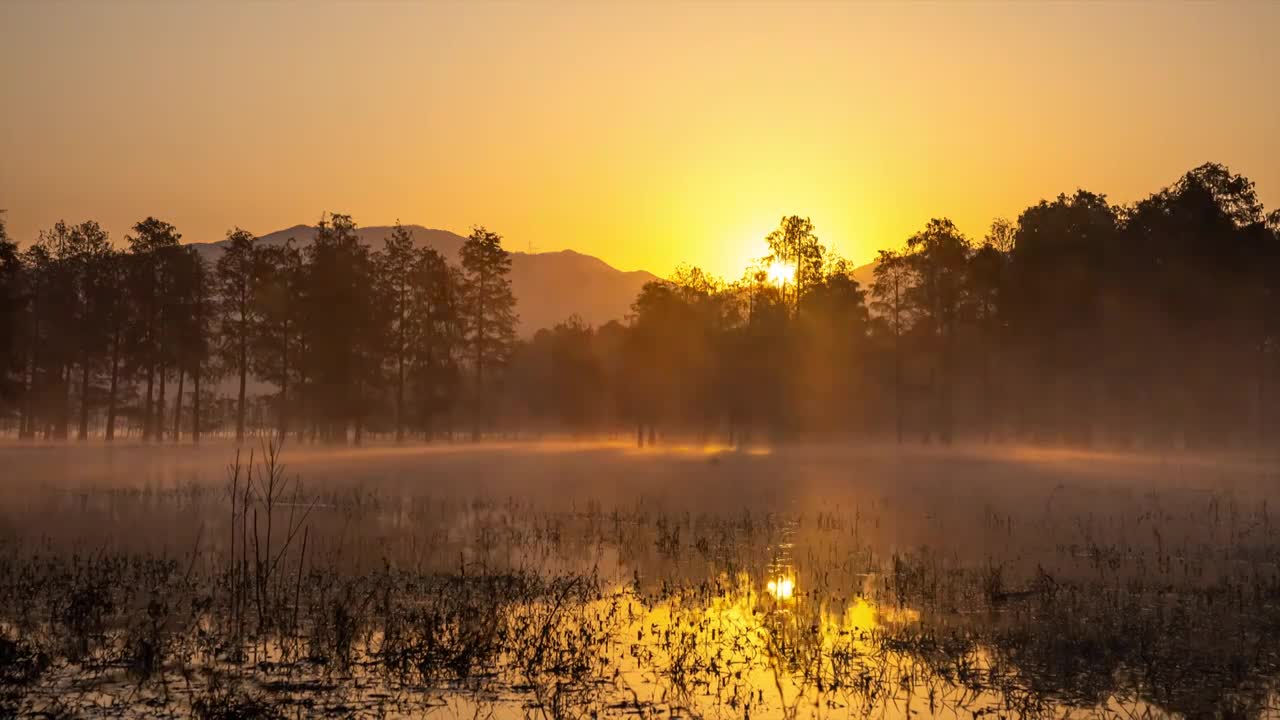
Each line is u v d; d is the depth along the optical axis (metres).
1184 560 20.20
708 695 10.88
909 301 80.38
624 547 21.94
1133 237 66.50
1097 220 69.88
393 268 82.94
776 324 79.50
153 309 77.06
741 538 23.59
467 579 17.52
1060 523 26.77
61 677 11.33
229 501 32.53
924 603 15.79
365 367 76.31
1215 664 12.16
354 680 11.29
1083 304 65.62
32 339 76.69
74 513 28.47
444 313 81.56
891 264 79.94
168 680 11.27
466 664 11.88
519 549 21.58
